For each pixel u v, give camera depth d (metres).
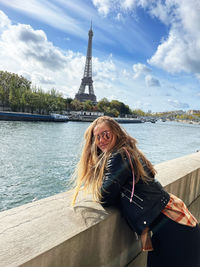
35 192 13.24
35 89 102.56
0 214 1.54
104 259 1.65
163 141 48.31
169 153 32.88
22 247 1.17
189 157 4.33
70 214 1.59
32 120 77.25
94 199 1.78
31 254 1.12
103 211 1.68
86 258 1.46
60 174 16.83
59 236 1.30
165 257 1.59
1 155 22.27
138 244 2.11
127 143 1.72
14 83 89.81
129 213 1.59
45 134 43.91
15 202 11.83
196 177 3.46
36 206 1.70
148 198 1.58
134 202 1.58
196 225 1.68
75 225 1.45
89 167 1.88
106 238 1.63
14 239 1.23
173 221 1.60
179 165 3.54
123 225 1.81
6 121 67.12
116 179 1.56
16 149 25.94
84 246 1.42
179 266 1.54
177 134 73.88
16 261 1.05
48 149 27.23
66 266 1.30
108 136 1.73
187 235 1.59
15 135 38.50
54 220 1.48
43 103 94.00
